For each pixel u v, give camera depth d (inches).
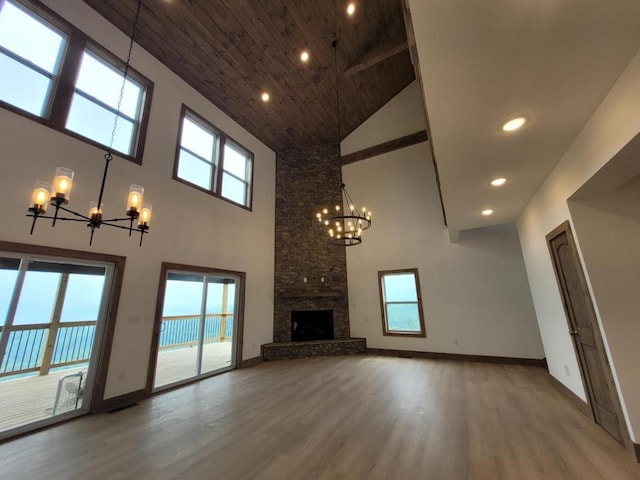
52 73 140.0
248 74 216.8
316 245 287.9
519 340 219.6
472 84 70.9
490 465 87.4
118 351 145.6
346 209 297.7
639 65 64.3
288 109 259.6
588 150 90.0
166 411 134.6
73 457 95.5
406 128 290.2
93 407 133.6
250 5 175.8
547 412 125.9
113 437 109.3
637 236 101.5
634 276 99.3
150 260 166.9
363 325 277.0
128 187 160.4
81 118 147.5
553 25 55.7
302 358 249.4
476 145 98.7
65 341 131.6
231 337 226.5
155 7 162.9
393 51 220.5
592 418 116.1
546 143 99.3
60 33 146.3
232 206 237.0
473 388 161.5
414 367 212.8
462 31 56.9
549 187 126.1
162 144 184.2
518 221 183.9
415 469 86.0
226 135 240.7
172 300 181.2
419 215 270.8
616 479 79.8
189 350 211.8
